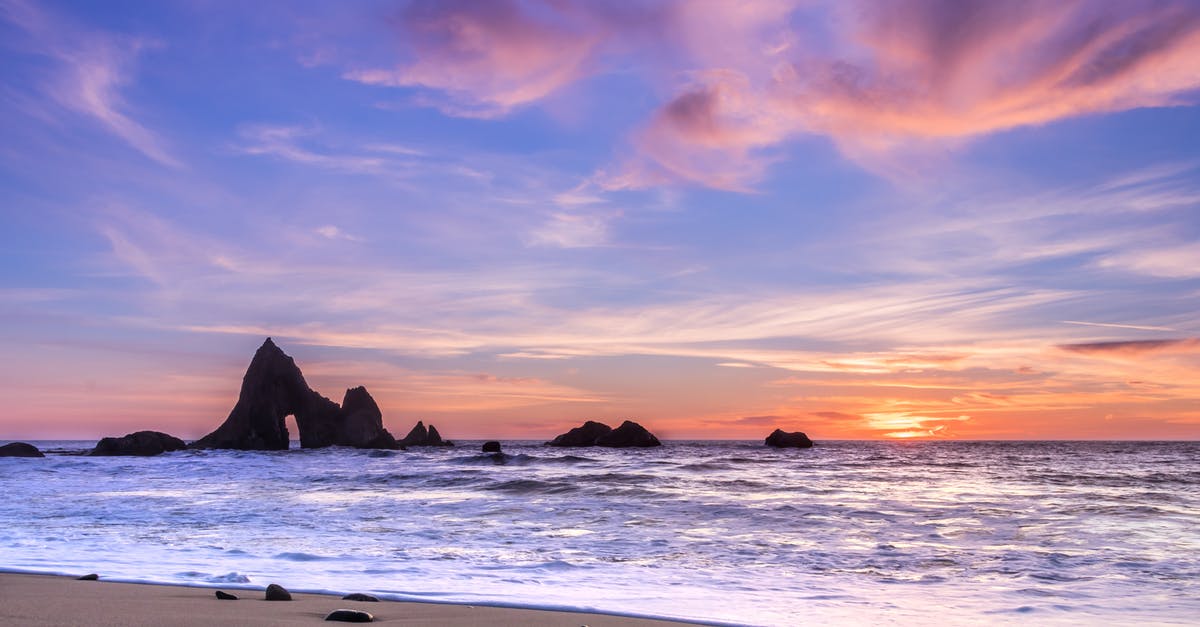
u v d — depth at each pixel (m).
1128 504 17.88
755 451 73.56
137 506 18.66
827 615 7.47
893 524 14.79
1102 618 7.59
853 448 100.00
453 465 40.41
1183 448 103.25
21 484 27.17
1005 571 10.24
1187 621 7.46
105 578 8.58
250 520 15.78
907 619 7.38
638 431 83.94
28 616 5.62
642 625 6.38
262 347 78.88
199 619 5.59
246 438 74.75
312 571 9.77
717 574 9.88
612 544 12.52
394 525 14.93
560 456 48.50
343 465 41.47
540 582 9.12
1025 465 41.09
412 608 6.94
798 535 13.51
